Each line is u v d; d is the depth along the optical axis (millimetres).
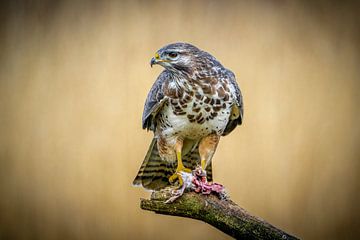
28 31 13664
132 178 12164
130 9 13586
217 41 13547
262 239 7293
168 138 9359
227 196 7820
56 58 13477
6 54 13562
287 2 14000
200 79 8953
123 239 11961
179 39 13508
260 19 13750
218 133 9344
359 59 13812
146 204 7941
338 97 13539
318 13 13953
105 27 13508
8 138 13016
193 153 9844
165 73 9445
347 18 14094
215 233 11914
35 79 13398
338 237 12383
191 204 7734
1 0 13641
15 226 12336
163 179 9922
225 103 9109
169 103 9133
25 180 12641
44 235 12242
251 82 13273
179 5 13609
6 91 13375
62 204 12297
